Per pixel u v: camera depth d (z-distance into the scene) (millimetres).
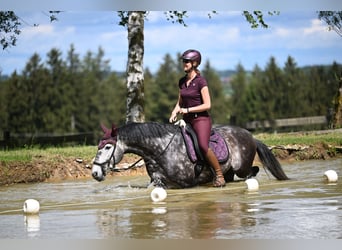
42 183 14156
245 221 8562
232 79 116312
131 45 20250
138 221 8711
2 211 9953
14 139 23734
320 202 9969
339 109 26188
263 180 13023
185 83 11805
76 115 98062
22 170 14648
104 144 11438
